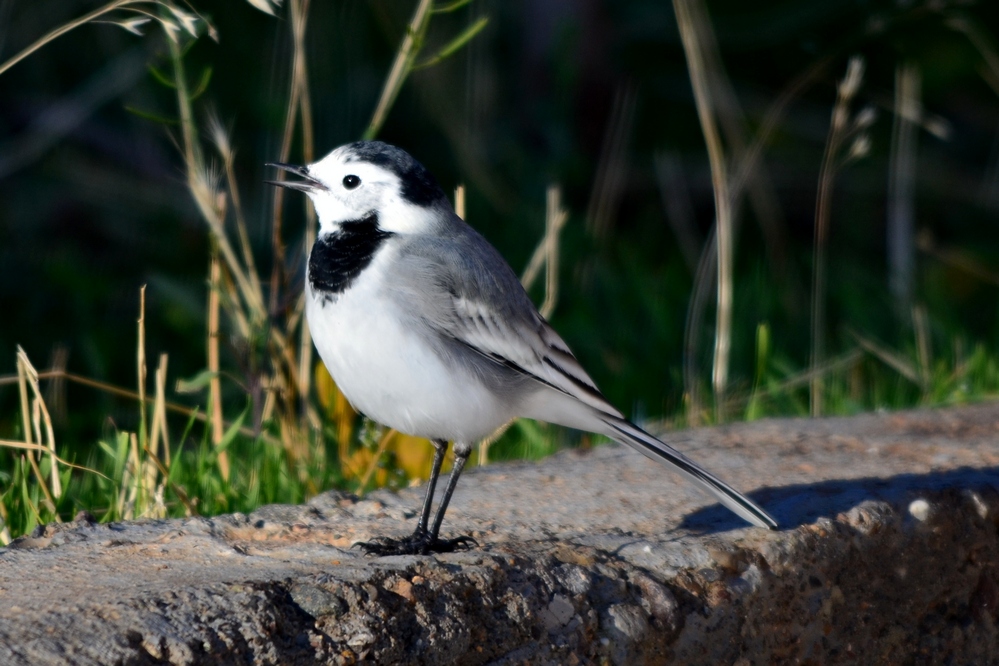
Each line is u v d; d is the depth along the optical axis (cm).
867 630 802
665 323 1505
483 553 692
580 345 1504
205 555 690
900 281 1692
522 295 795
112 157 1806
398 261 764
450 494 767
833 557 779
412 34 1012
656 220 1945
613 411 782
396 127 1872
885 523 805
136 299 1605
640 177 2011
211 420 981
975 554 853
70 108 1686
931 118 2123
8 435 1245
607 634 687
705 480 759
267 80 1788
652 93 2077
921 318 1462
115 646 561
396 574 644
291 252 1603
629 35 2053
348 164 793
